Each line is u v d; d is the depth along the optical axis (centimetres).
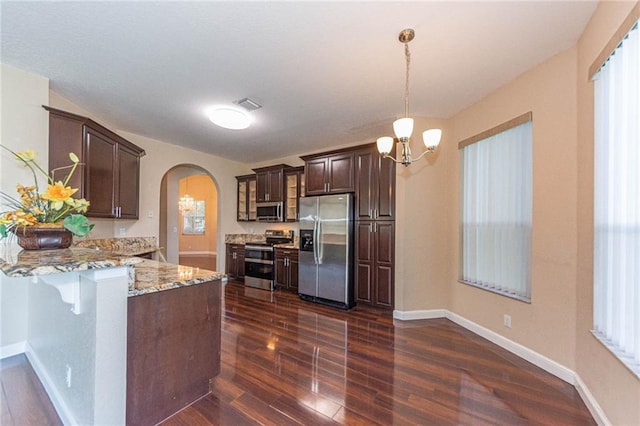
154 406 165
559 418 176
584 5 172
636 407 140
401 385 211
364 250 407
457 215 350
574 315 211
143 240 437
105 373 144
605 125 171
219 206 586
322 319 357
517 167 264
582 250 201
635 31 143
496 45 211
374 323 344
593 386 183
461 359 252
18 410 178
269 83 267
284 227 570
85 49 213
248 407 183
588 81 191
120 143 339
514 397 196
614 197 162
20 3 165
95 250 183
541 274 238
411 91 285
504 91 274
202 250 1076
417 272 361
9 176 233
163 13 175
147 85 271
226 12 174
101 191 305
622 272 154
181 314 181
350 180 423
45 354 205
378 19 181
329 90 281
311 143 473
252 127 392
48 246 172
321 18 180
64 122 265
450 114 351
